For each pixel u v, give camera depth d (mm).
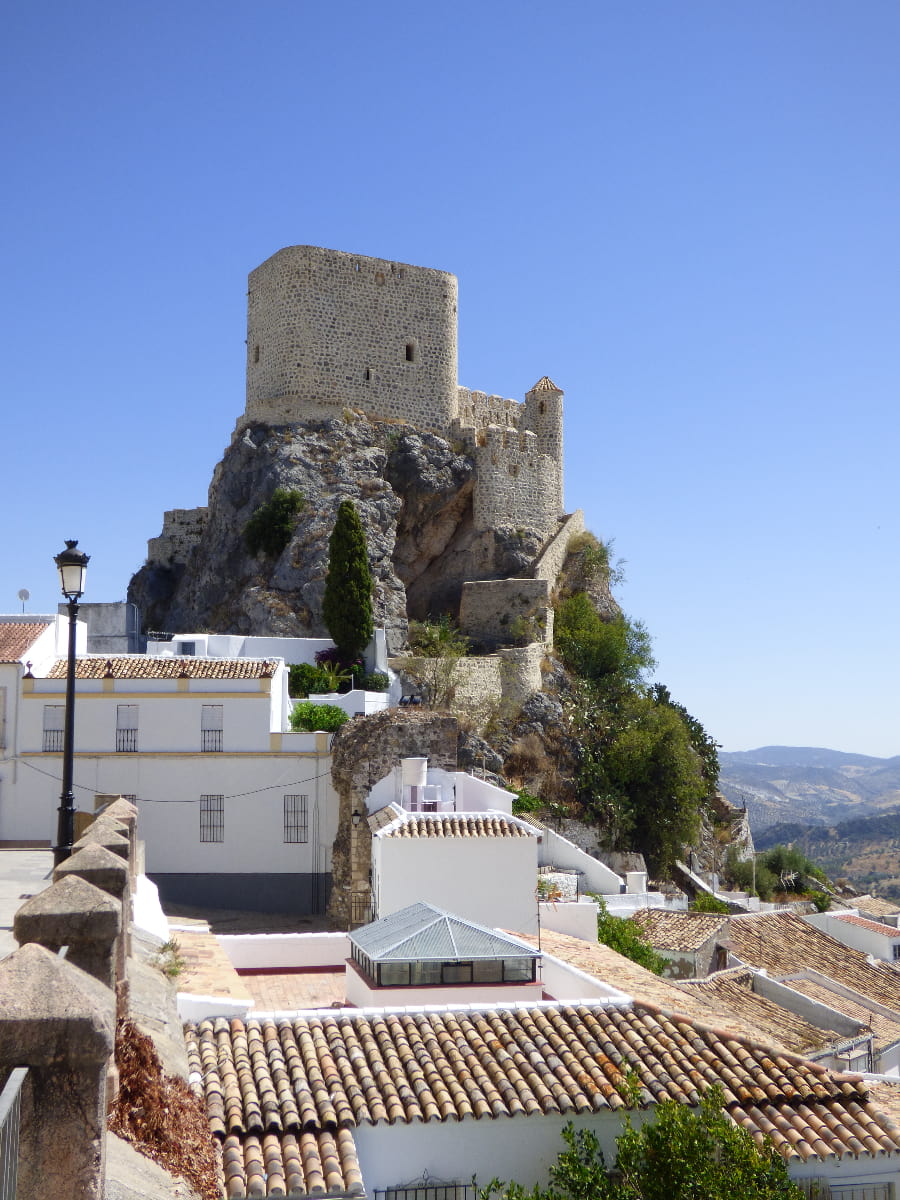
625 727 73062
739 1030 18828
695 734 87438
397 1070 15648
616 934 35781
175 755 45406
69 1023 6895
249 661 48000
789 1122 15562
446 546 80688
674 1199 13227
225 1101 14383
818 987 36969
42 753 44875
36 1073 6852
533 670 71188
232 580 72688
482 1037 16734
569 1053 16406
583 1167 14016
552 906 32031
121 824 17141
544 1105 15078
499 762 65188
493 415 85375
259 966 25875
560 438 85938
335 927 42219
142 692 45719
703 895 66062
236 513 73312
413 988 20375
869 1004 36406
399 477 75562
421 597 79875
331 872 45000
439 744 43969
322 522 69500
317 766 45938
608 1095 15422
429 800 38562
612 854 68750
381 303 77938
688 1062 16531
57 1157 6824
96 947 9961
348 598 62500
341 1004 22422
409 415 78562
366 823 41156
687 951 37250
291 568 68562
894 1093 18797
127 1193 9672
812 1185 15133
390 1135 14680
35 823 44531
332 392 75438
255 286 78375
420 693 64125
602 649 77562
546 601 74500
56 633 49000
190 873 45125
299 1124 14117
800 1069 16656
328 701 54594
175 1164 11773
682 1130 13711
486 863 30094
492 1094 15203
